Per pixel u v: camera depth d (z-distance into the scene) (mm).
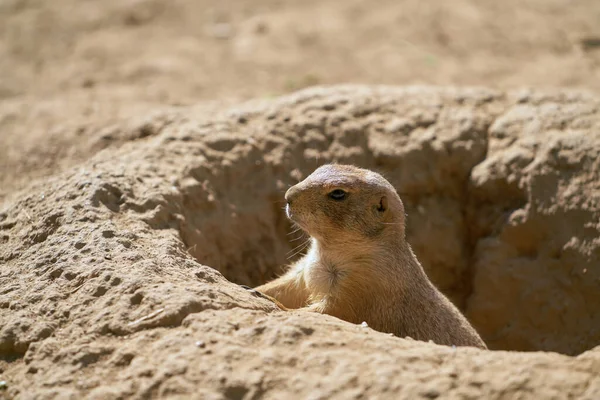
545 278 11578
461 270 12711
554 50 20672
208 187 11453
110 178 10352
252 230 11844
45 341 7234
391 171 12562
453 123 12875
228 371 6469
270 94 17500
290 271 10695
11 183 12180
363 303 9750
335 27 21938
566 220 11484
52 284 8141
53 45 20594
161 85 17875
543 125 12508
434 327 9633
